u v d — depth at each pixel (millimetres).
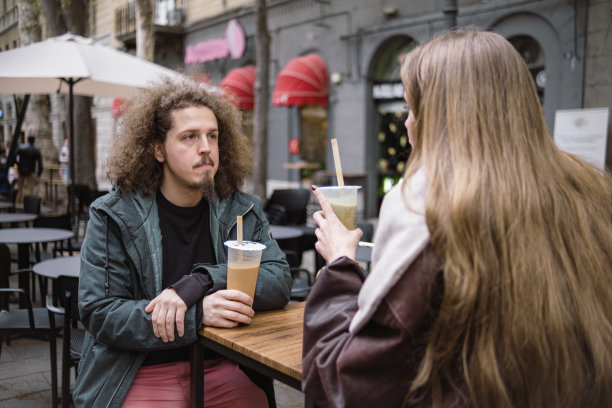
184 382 1835
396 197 1129
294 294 3725
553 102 8828
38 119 12312
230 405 1925
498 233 1021
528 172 1082
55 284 3652
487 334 1010
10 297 5359
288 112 14227
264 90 8719
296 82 12500
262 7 8578
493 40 1175
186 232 1976
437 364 1031
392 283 1042
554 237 1065
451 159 1087
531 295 1003
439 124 1141
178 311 1648
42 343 4324
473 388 1011
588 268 1089
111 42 20312
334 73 12688
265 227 2109
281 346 1479
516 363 1002
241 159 2115
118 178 1901
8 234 4758
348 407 1078
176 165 1886
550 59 8828
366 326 1101
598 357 1056
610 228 1154
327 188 1473
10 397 3352
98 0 21031
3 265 3531
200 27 17031
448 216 1025
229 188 2080
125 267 1835
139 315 1687
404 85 1270
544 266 1023
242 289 1689
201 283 1713
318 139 13641
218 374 1961
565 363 1021
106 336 1709
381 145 12328
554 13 8664
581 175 1179
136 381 1808
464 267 1000
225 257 2004
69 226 5559
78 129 10352
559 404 1031
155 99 1916
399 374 1064
